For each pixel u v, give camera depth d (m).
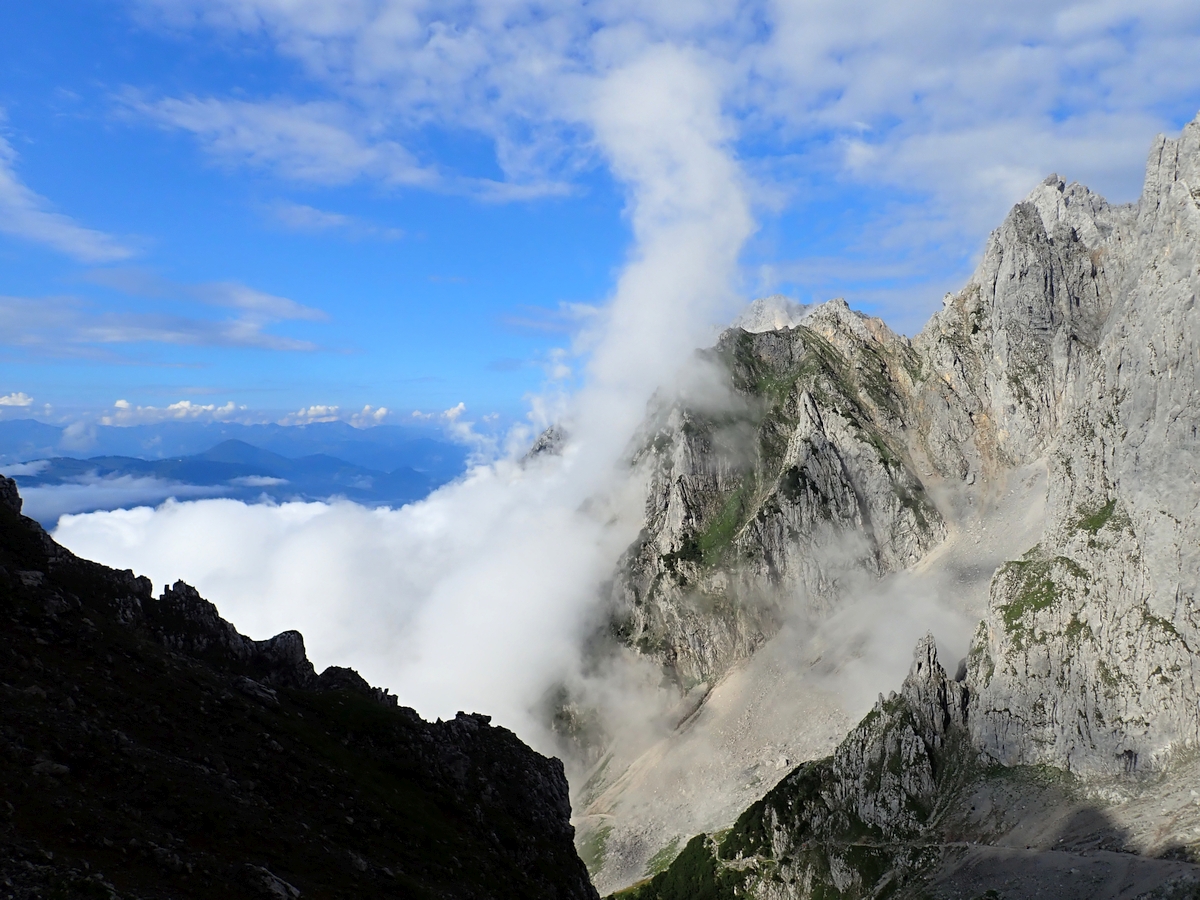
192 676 73.50
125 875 41.91
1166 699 149.25
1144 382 172.88
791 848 187.25
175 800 52.94
